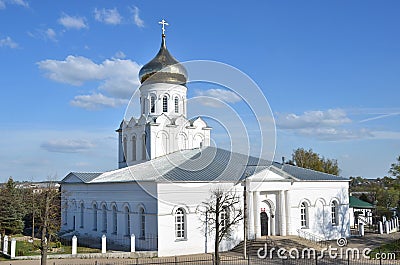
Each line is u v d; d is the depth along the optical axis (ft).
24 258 144.15
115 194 172.24
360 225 202.59
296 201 183.01
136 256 145.28
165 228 149.38
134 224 159.74
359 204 262.67
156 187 149.89
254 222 168.96
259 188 169.78
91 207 189.26
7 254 150.10
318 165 303.48
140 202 157.38
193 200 154.61
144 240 154.20
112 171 195.42
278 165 200.85
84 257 145.28
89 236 189.06
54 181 204.74
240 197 164.04
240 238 163.73
